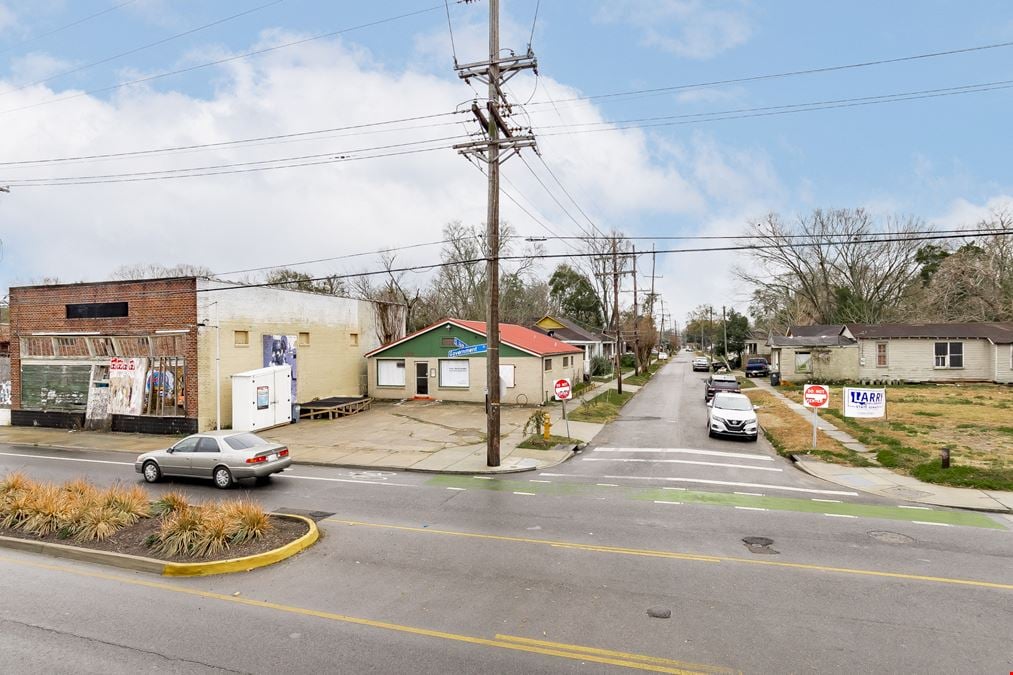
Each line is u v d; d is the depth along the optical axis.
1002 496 13.39
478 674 5.82
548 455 18.95
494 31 16.95
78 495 11.53
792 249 55.34
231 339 25.52
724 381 32.97
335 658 6.16
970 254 51.78
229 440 15.32
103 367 25.66
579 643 6.46
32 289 27.00
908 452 17.59
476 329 32.22
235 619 7.14
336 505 12.98
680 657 6.15
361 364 35.22
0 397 28.44
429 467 17.31
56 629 6.91
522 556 9.41
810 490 14.19
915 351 38.28
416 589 8.07
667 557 9.34
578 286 86.75
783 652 6.25
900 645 6.41
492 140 17.42
